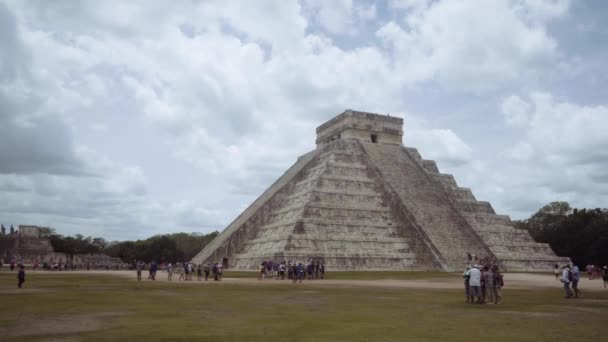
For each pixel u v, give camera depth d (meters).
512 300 23.67
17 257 105.88
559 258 65.75
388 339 13.06
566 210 108.75
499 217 70.50
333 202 64.06
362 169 71.81
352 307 20.28
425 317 17.28
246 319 16.61
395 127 80.75
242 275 49.00
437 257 56.69
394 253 59.56
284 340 12.84
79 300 22.73
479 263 56.38
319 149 81.38
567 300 23.78
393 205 65.50
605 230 80.56
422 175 72.38
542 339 13.20
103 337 13.16
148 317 17.03
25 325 15.17
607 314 18.30
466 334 13.87
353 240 59.06
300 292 27.72
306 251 56.06
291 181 73.25
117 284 34.50
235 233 67.38
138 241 136.38
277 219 68.00
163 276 50.12
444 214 64.00
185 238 143.88
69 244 137.88
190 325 15.24
